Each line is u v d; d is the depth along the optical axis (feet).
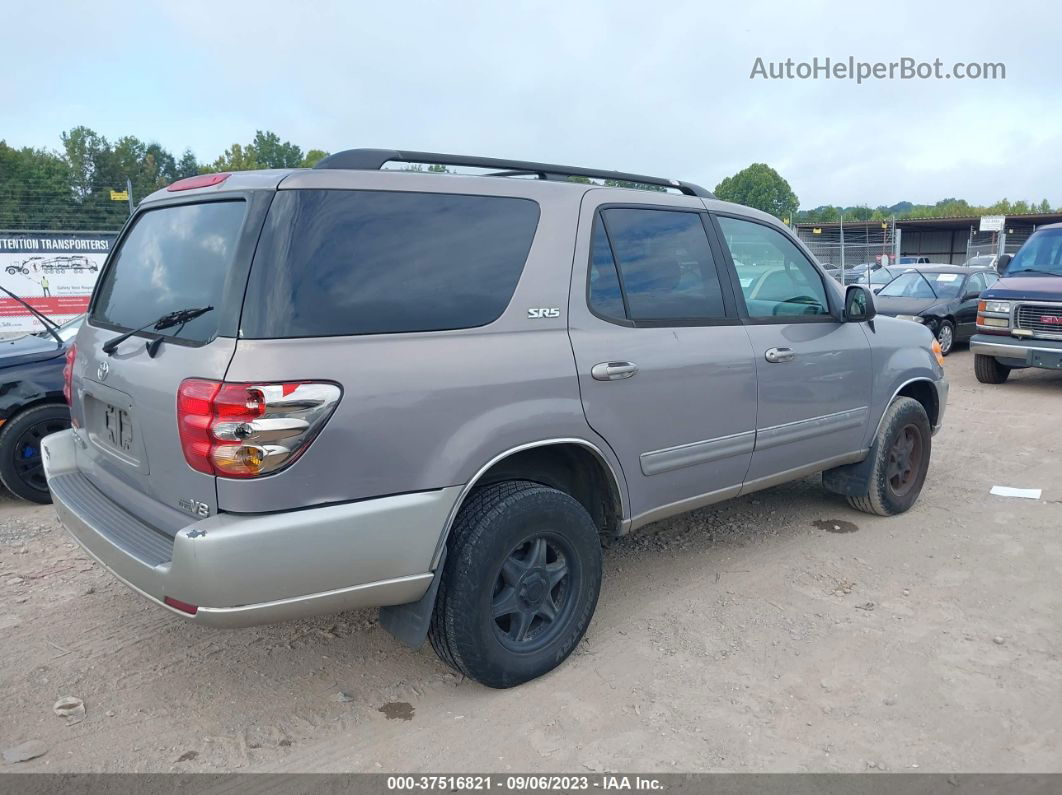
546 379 10.53
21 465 18.25
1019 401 30.81
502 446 10.11
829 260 115.14
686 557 15.26
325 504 8.86
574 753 9.44
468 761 9.32
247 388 8.33
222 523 8.43
